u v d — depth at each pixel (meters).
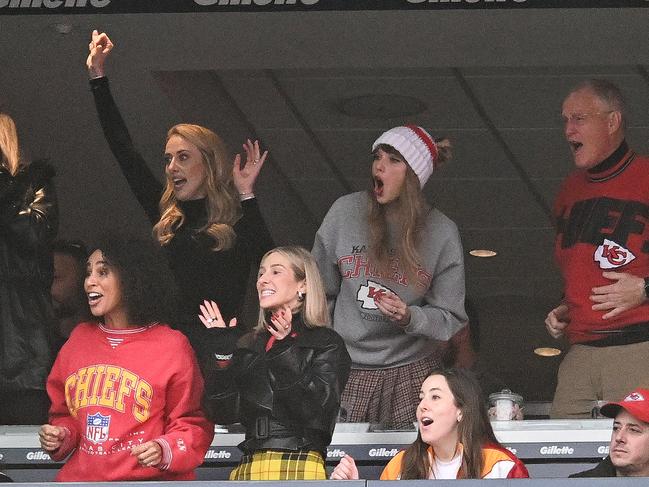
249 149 28.69
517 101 38.72
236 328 26.03
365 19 33.38
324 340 23.62
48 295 28.00
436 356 28.12
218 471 26.97
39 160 28.27
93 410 24.06
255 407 23.25
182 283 28.12
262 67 35.88
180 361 24.31
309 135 40.31
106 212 40.28
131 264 24.62
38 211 27.81
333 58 35.41
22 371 27.45
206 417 24.12
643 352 28.09
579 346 28.70
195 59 35.34
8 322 27.58
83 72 35.66
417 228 28.17
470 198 44.34
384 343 27.88
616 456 24.34
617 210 28.86
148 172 29.39
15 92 36.72
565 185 29.70
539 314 49.69
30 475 27.23
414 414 27.55
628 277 28.06
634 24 33.44
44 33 33.94
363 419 27.58
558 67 36.72
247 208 28.39
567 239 29.25
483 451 24.31
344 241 28.52
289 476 22.89
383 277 28.17
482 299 49.53
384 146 28.31
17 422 27.61
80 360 24.47
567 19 33.22
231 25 33.69
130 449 23.92
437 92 38.41
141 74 35.81
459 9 32.53
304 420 23.08
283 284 24.09
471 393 24.53
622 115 29.06
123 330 24.61
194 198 28.70
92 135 38.12
